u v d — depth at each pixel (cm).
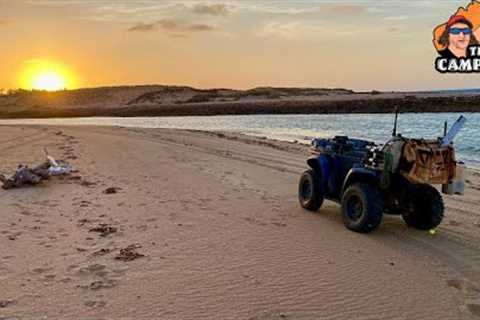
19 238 751
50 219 865
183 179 1314
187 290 573
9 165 1465
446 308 546
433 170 782
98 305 529
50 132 3080
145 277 608
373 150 838
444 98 8800
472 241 800
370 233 827
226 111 10419
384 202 842
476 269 669
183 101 14138
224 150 2114
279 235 802
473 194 1236
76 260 661
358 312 530
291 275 628
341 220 912
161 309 523
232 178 1354
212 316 511
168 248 722
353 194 832
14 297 544
